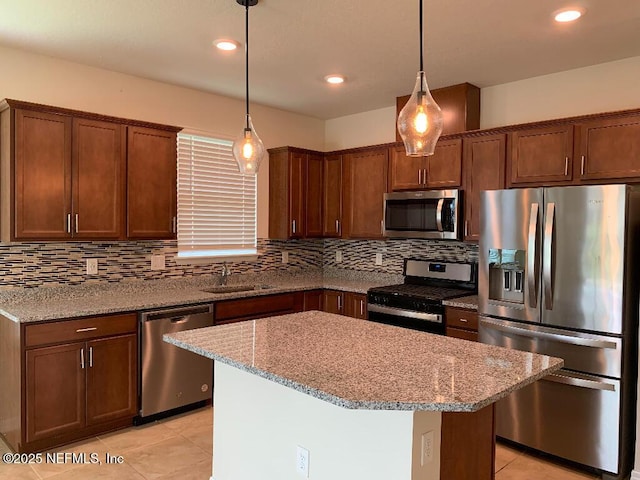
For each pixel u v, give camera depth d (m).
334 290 4.54
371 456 1.74
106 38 3.07
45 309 3.08
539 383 3.03
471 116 3.98
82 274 3.63
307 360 1.94
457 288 4.20
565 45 3.12
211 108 4.38
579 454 2.88
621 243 2.70
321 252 5.35
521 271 3.09
